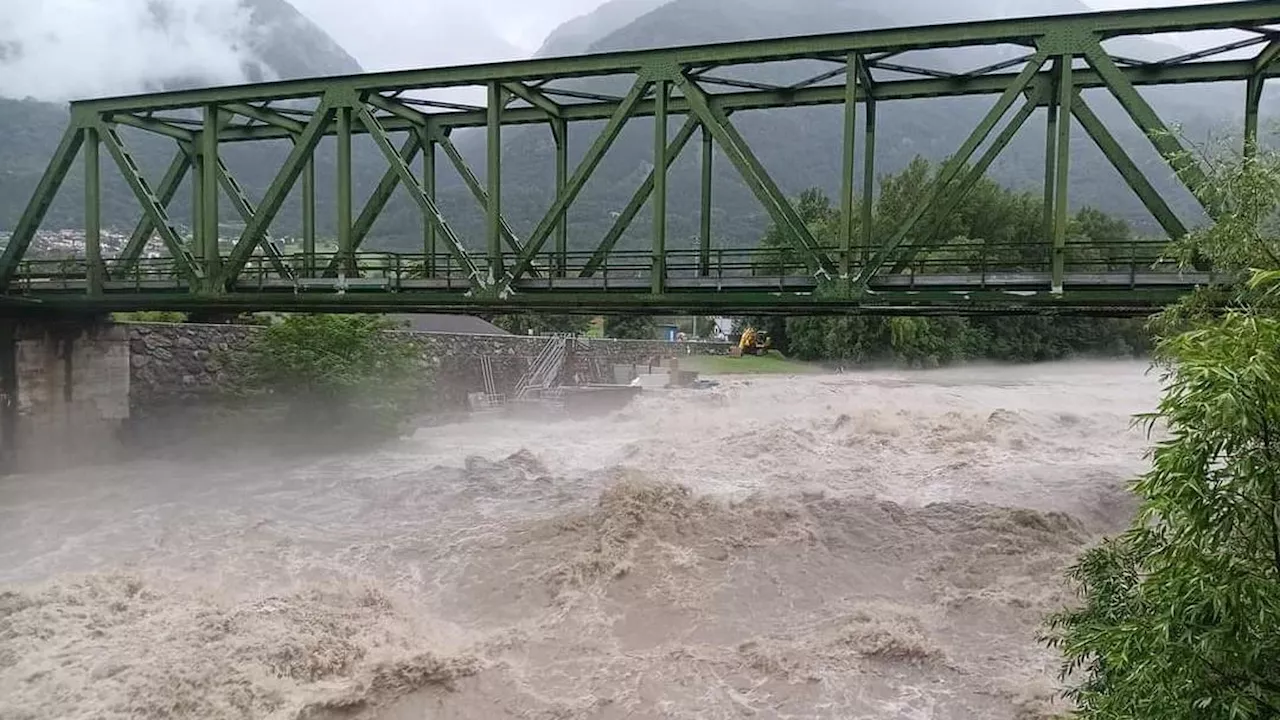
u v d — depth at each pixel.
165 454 21.31
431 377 28.78
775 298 13.28
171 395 22.14
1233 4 11.30
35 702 8.19
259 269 16.34
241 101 16.19
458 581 11.68
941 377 45.59
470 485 17.30
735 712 8.23
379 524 14.65
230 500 16.50
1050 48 11.97
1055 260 11.87
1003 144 12.69
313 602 10.60
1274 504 3.24
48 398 19.45
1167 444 3.50
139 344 21.36
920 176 49.47
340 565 12.46
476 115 18.03
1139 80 13.75
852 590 11.14
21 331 18.88
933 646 9.40
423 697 8.49
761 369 49.44
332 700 8.30
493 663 9.14
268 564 12.41
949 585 11.21
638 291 14.21
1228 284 5.03
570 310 15.73
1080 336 60.09
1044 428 23.48
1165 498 3.42
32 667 8.78
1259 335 3.30
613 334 68.75
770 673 8.96
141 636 9.54
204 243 16.52
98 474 19.03
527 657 9.37
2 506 15.91
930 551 12.34
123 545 13.38
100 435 20.42
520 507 15.56
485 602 10.97
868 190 14.88
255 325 26.16
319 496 16.83
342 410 22.61
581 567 11.53
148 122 18.70
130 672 8.67
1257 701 3.26
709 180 15.98
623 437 25.48
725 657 9.33
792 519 13.52
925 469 18.66
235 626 9.73
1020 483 16.83
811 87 15.35
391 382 24.11
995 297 12.18
